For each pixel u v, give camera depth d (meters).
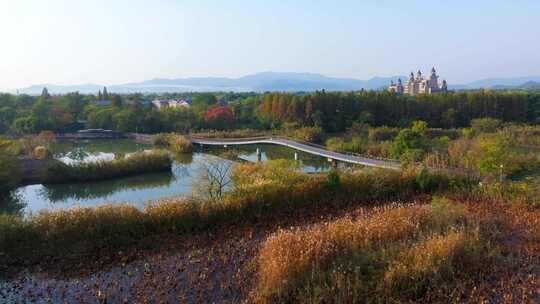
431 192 21.98
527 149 44.19
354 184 20.70
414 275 10.09
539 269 11.36
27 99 102.75
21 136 69.19
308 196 19.34
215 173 30.06
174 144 59.75
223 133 72.00
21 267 12.63
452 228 12.59
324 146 55.62
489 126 59.56
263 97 97.12
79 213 14.94
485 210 17.88
